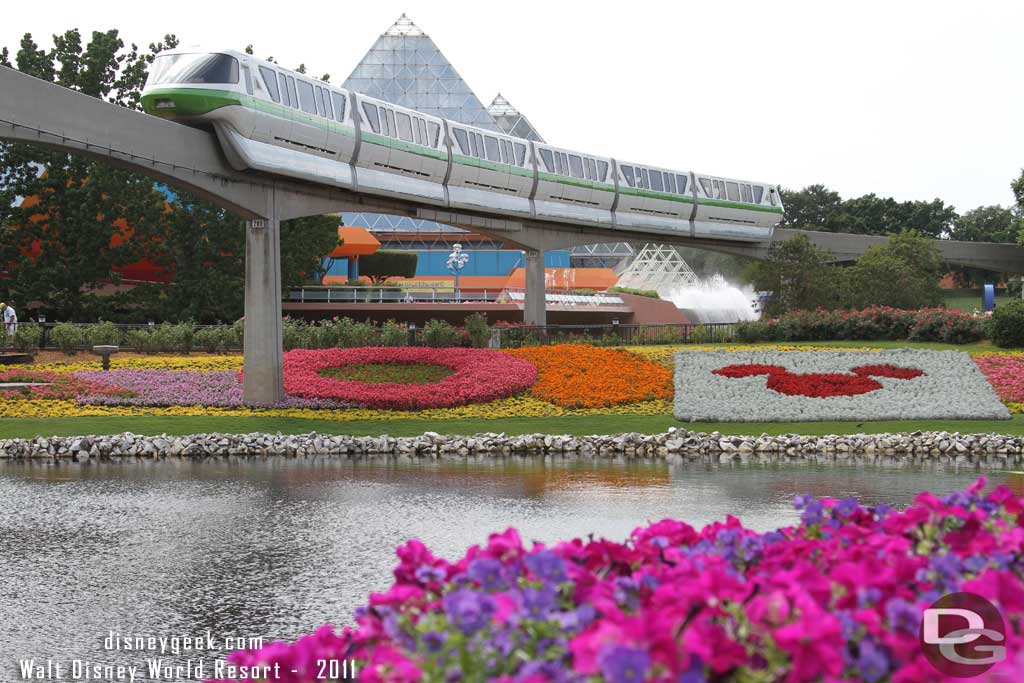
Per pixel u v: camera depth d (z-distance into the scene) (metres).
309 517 20.08
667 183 56.03
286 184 35.88
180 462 28.39
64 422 32.47
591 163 52.09
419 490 23.34
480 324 46.97
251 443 30.52
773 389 38.44
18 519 19.94
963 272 119.88
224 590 14.80
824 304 59.88
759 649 6.04
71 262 57.22
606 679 5.39
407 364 41.69
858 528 8.47
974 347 47.25
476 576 7.23
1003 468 27.31
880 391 37.94
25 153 56.00
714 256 119.50
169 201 65.94
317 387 37.56
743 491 23.08
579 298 71.00
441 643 6.21
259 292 35.44
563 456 30.30
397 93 99.88
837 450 31.64
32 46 58.16
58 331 45.66
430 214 43.97
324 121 35.81
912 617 6.24
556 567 7.15
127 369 40.88
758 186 61.88
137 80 59.03
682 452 31.25
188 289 59.78
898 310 50.97
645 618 5.92
